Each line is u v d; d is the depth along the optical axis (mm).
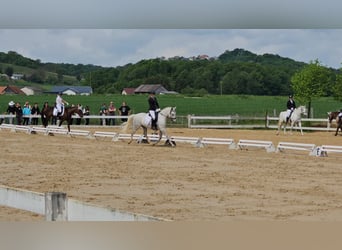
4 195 7023
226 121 44281
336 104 78812
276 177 16094
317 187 14336
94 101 82375
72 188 14320
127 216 6238
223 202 12375
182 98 90562
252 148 24938
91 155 21812
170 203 12273
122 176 16328
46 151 23359
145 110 71750
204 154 22203
